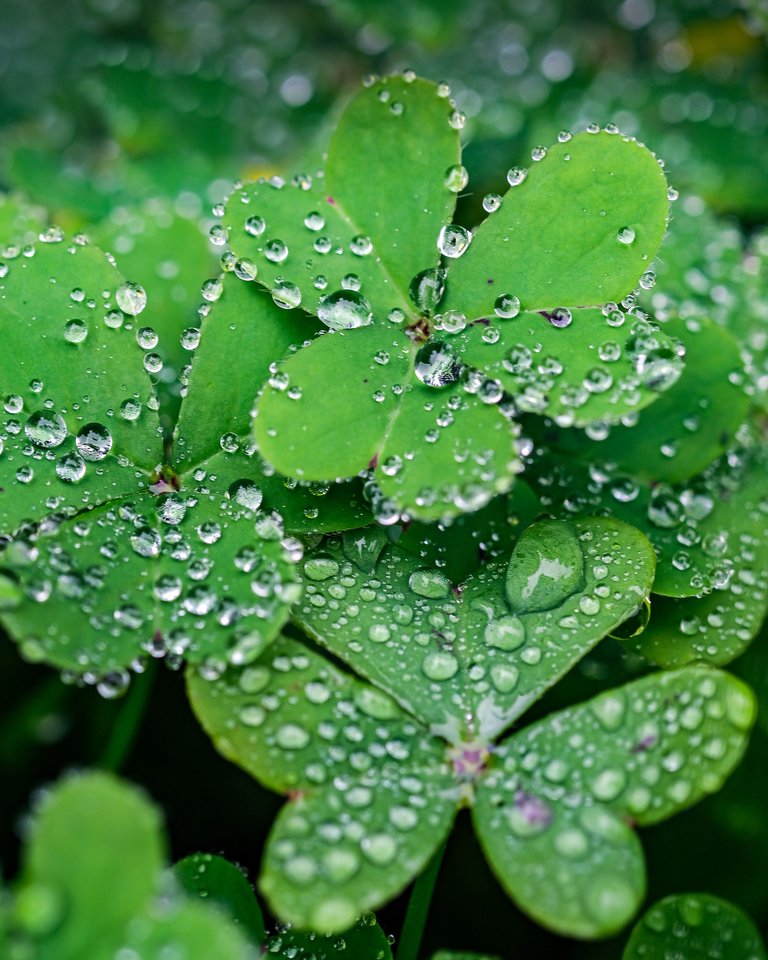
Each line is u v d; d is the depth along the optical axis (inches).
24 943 5.9
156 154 8.6
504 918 7.3
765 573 6.8
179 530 6.4
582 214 6.6
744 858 7.3
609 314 6.5
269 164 8.8
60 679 7.7
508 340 6.5
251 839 7.3
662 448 6.9
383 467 6.3
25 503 6.5
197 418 6.6
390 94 6.7
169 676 7.6
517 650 6.4
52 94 9.3
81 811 5.9
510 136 8.4
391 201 6.7
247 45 9.6
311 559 6.6
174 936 5.9
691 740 6.3
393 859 6.1
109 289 6.7
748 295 7.4
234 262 6.7
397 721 6.3
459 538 6.7
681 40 9.4
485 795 6.2
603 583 6.5
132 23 9.8
